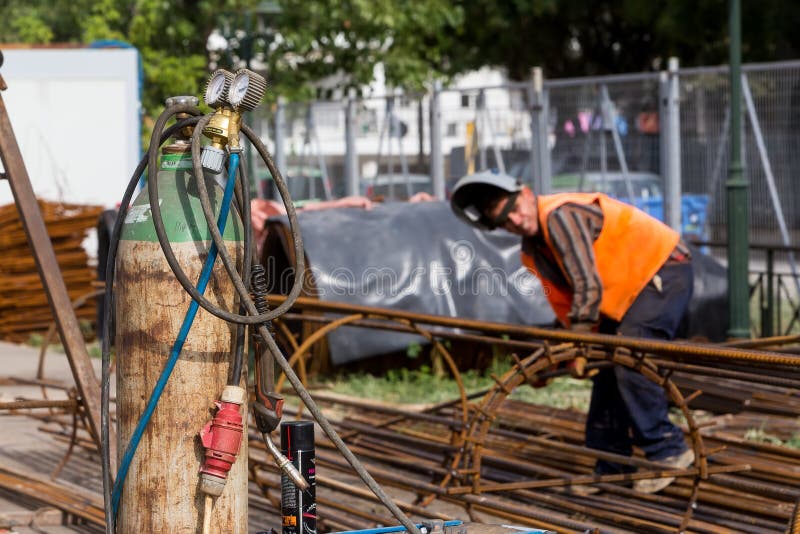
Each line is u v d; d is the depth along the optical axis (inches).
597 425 302.7
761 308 580.4
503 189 283.1
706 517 267.4
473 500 260.4
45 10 1706.4
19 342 684.7
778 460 299.3
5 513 289.3
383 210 511.8
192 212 156.2
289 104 915.4
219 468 151.7
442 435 358.3
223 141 155.8
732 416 384.8
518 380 261.0
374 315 307.7
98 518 279.9
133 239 156.2
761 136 685.9
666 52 1523.1
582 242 279.7
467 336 306.3
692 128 703.1
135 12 1259.2
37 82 831.1
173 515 155.0
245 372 161.0
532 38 1555.1
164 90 1152.8
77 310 691.4
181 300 154.6
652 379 257.3
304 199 901.2
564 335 253.9
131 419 156.9
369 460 338.0
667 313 292.7
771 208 690.8
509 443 334.3
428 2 1183.6
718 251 809.5
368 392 467.5
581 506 269.3
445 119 772.0
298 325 495.8
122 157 845.8
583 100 729.0
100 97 841.5
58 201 761.0
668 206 698.8
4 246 690.2
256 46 1167.0
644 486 287.9
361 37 1169.4
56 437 379.2
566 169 736.3
